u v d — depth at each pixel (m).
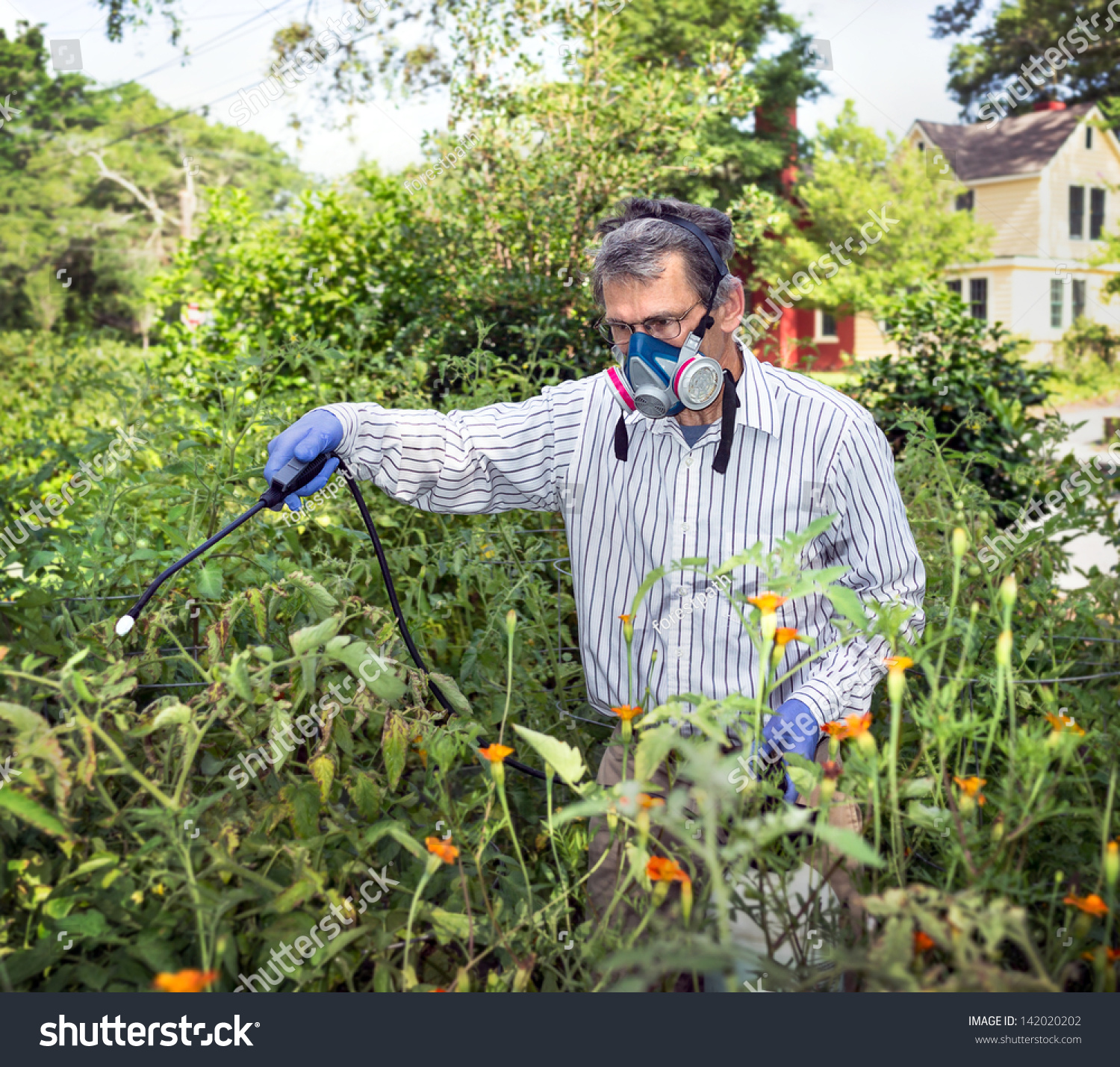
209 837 1.50
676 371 1.75
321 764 1.57
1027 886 1.43
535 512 3.21
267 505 1.86
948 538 2.65
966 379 5.56
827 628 1.92
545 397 2.11
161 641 2.04
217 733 1.72
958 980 1.08
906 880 1.54
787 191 14.42
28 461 4.27
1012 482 5.14
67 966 1.44
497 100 6.97
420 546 2.78
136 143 18.72
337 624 1.56
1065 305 16.88
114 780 1.58
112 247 18.09
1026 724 1.67
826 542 1.96
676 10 12.48
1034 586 2.62
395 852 1.63
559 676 2.45
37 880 1.44
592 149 6.64
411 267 6.69
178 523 2.54
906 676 2.06
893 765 1.31
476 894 1.61
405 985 1.39
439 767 1.66
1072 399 14.15
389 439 1.98
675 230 1.77
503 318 5.66
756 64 13.04
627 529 2.00
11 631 2.06
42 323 16.86
